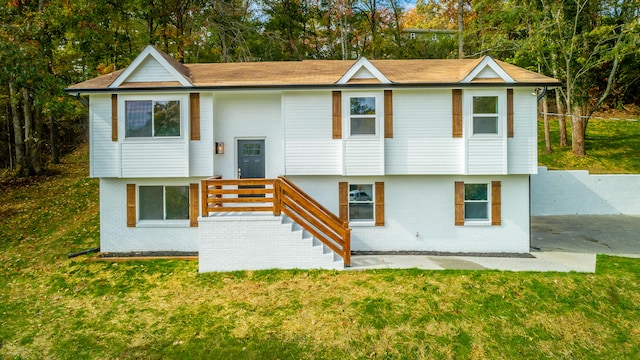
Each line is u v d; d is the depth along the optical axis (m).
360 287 8.64
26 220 14.16
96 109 11.41
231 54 23.52
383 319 7.38
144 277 9.59
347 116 11.30
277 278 9.28
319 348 6.65
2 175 20.50
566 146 23.67
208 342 6.80
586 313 7.65
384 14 29.66
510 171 11.27
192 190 11.70
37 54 14.38
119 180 11.79
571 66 21.34
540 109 30.64
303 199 9.95
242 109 12.06
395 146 11.42
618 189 18.20
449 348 6.70
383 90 11.26
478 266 9.92
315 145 11.45
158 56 11.41
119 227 11.79
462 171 11.26
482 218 11.82
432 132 11.34
